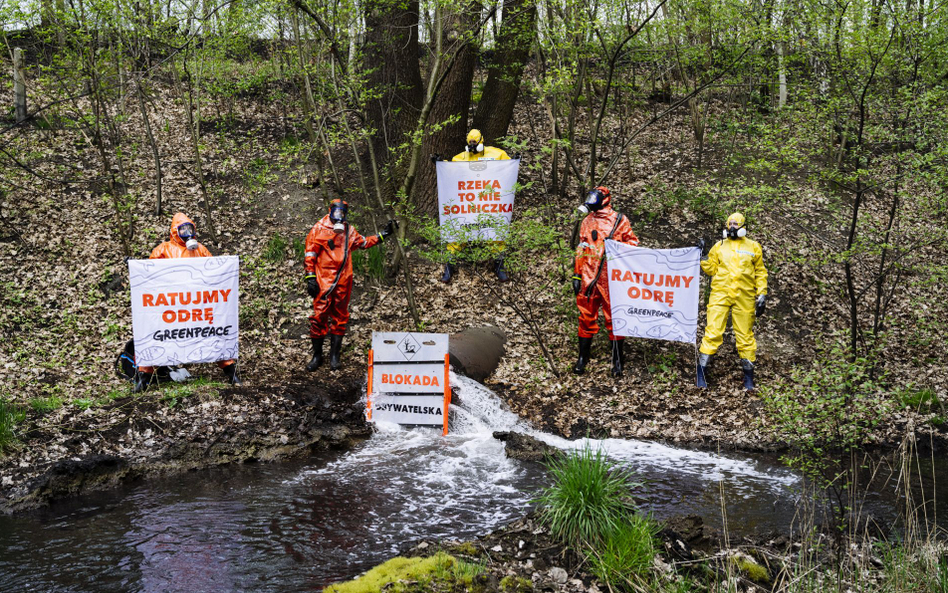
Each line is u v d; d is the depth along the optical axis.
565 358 9.94
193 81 13.63
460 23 10.05
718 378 9.48
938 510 6.32
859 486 6.85
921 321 10.16
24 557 5.37
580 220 10.14
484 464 7.40
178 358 8.26
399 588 4.66
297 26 11.43
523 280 11.55
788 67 12.34
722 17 10.49
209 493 6.60
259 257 11.50
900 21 8.34
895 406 8.41
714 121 15.85
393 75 12.92
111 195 11.73
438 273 11.71
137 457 7.05
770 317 10.81
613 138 15.67
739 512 6.25
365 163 13.93
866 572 5.00
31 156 12.70
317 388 8.60
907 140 9.06
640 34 12.34
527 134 15.67
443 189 10.96
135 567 5.23
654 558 5.01
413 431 8.42
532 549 5.25
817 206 13.06
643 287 9.14
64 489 6.48
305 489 6.72
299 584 4.99
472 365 9.23
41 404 7.60
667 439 8.16
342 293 9.08
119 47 10.90
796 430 6.45
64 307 10.04
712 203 12.84
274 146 14.64
